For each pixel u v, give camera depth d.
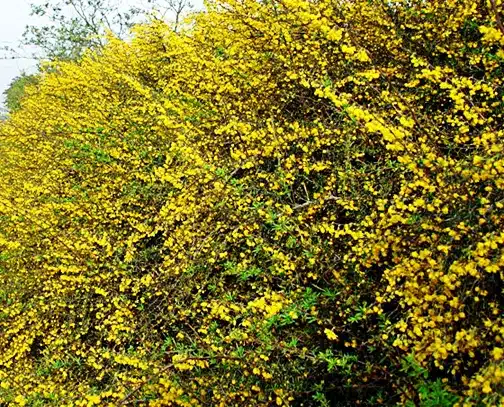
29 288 5.68
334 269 3.81
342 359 3.28
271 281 4.06
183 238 4.59
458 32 4.46
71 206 5.70
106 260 5.24
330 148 4.57
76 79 8.06
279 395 3.35
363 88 4.51
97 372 4.57
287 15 4.57
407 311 3.13
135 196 5.53
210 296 4.44
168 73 7.06
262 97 5.04
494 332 2.72
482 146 3.45
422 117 3.83
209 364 3.72
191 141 5.07
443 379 2.77
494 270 2.66
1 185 8.21
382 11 4.68
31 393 4.27
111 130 6.21
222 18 5.42
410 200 3.66
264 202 4.28
